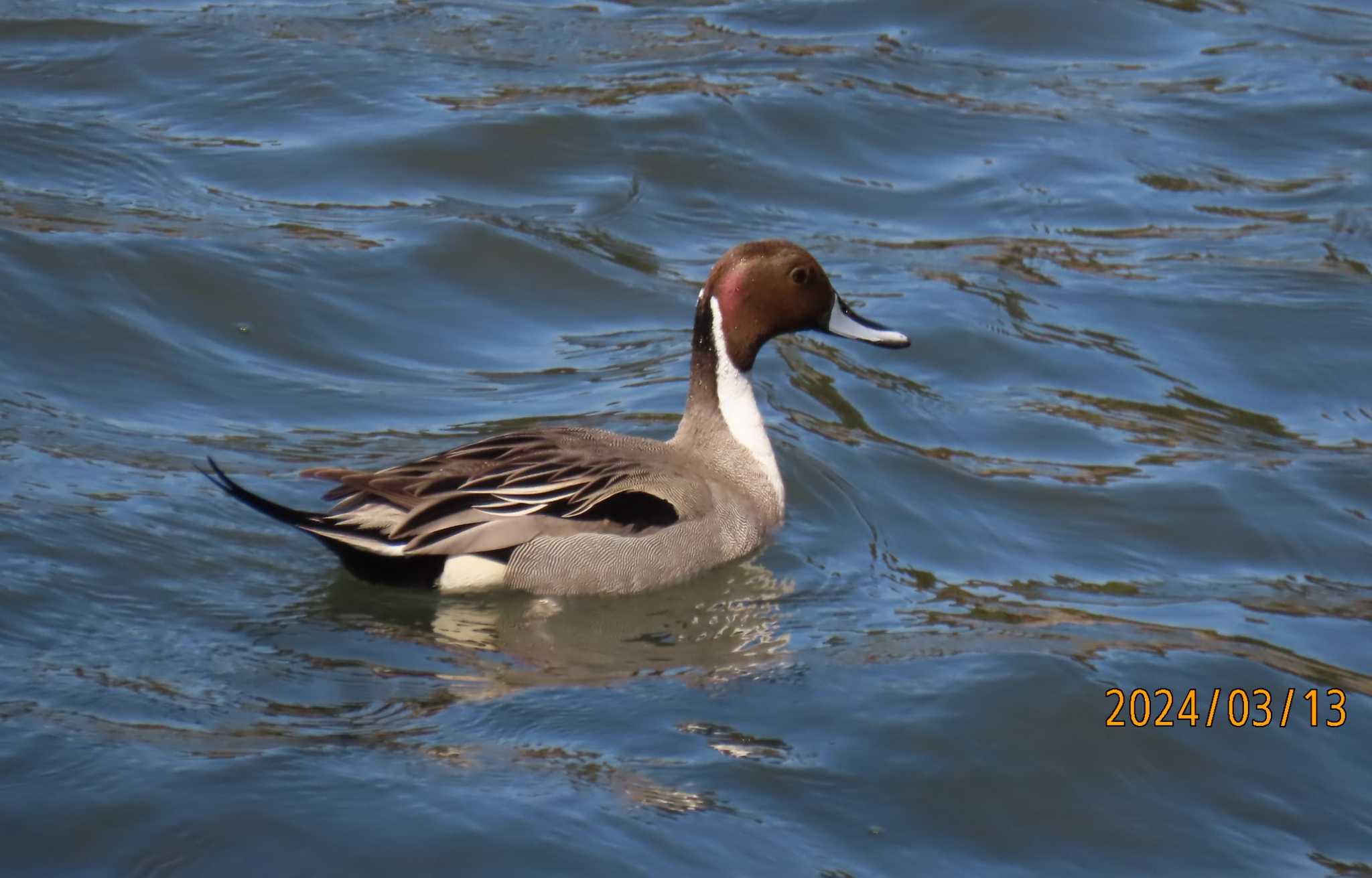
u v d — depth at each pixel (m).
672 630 11.14
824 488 13.26
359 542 10.97
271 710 9.54
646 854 8.37
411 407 14.36
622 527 11.70
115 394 13.89
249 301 15.63
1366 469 14.21
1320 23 25.00
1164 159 20.64
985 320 16.56
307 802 8.49
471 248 17.14
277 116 19.56
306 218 17.44
